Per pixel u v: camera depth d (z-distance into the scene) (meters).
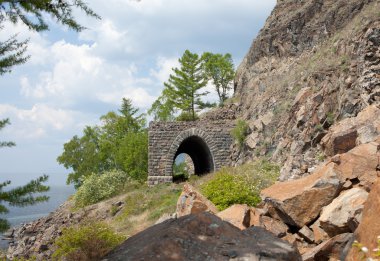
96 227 14.91
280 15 40.28
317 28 33.84
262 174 22.33
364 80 20.33
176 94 57.56
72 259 13.71
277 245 6.16
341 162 12.00
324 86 23.25
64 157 58.97
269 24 40.91
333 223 9.52
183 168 64.25
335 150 17.42
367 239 6.61
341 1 32.50
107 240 14.18
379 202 6.78
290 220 11.35
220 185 18.64
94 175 41.12
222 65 64.56
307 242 10.83
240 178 20.28
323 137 19.98
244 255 5.77
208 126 35.72
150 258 5.74
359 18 25.97
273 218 11.95
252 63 41.84
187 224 6.55
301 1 39.16
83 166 57.31
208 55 64.75
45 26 8.57
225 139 35.34
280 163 23.97
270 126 29.31
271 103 31.80
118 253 6.26
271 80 36.06
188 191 15.77
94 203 37.88
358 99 20.47
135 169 43.75
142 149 45.25
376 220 6.61
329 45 29.03
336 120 21.05
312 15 35.44
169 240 6.07
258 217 11.79
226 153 35.12
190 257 5.82
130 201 30.38
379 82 19.69
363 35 22.78
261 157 27.45
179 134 35.59
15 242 36.53
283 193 11.88
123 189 39.03
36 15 8.41
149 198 29.48
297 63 33.62
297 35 35.88
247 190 17.77
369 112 18.02
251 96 37.88
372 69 20.30
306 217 11.07
